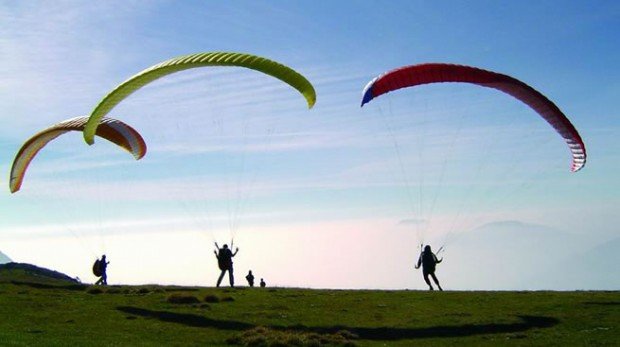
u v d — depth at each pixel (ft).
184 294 112.37
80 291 124.67
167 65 106.52
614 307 98.02
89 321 95.20
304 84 113.80
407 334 87.10
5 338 81.30
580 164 115.14
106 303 109.50
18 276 166.30
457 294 116.88
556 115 111.55
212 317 97.66
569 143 116.06
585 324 88.38
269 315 98.99
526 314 96.12
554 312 96.43
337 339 83.15
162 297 115.55
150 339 84.23
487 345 80.07
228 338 83.71
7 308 102.42
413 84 110.22
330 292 124.06
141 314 100.12
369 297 115.65
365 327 91.30
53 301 110.32
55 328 89.81
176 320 96.02
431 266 121.39
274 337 82.43
